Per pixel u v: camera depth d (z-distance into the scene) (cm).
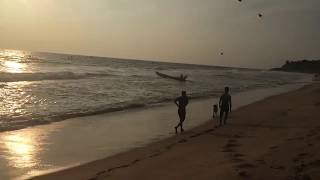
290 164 914
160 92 3994
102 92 3538
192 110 2561
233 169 919
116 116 2203
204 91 4478
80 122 1948
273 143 1258
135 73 8150
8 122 1822
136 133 1703
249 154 1086
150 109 2569
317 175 808
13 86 3553
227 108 1852
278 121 1919
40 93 3111
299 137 1314
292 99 3300
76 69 7544
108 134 1667
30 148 1353
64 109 2353
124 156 1268
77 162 1188
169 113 2394
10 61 8312
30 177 1017
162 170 1000
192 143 1390
